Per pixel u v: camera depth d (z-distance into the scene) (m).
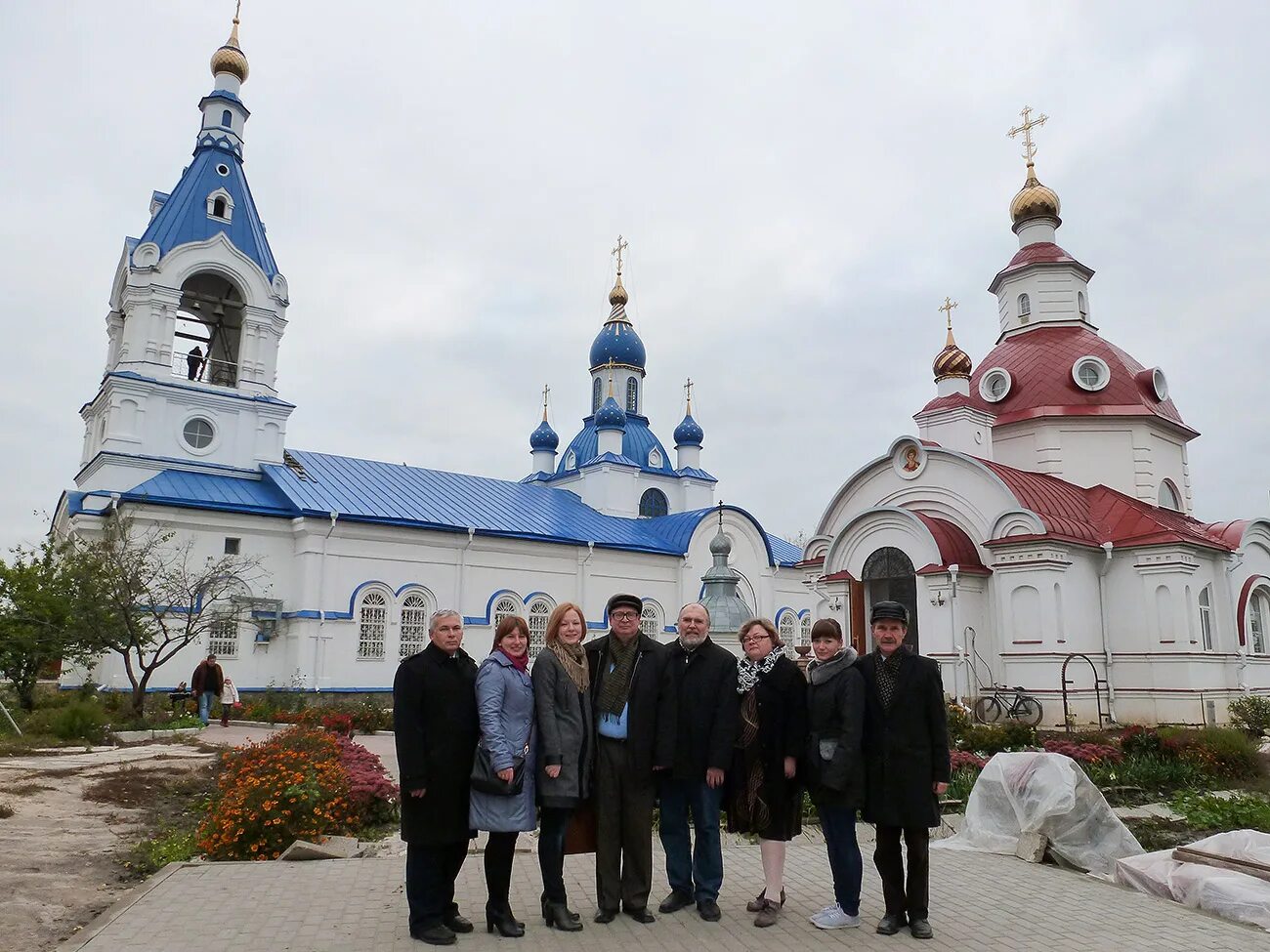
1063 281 31.73
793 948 6.56
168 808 12.27
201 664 22.66
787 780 7.40
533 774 7.00
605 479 43.28
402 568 31.53
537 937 6.73
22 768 14.63
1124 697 24.17
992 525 24.25
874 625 7.50
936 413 28.02
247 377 30.81
